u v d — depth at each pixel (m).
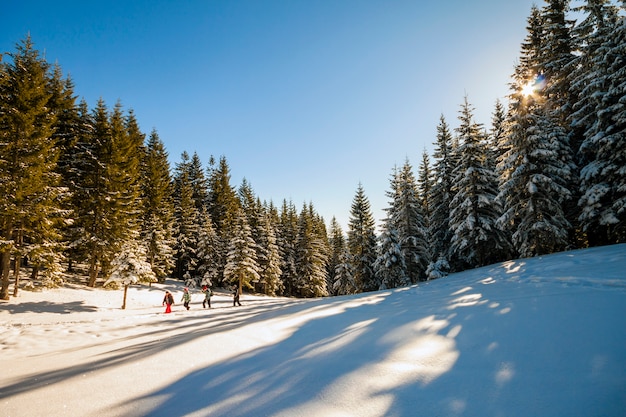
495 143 30.53
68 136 29.20
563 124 21.47
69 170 27.50
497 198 19.86
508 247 22.56
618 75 15.95
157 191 41.19
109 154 29.67
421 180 34.00
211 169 66.00
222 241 47.00
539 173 18.39
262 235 49.59
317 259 53.88
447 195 27.75
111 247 27.70
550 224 17.64
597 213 16.75
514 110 19.45
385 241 28.09
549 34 24.45
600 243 18.83
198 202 58.09
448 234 27.11
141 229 38.31
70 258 29.09
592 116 18.27
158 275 37.25
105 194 28.17
